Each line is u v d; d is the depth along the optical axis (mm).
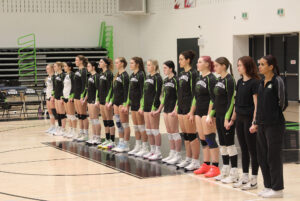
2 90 15562
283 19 14078
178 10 18703
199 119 6480
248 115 5598
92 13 20828
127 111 8242
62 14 20328
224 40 16453
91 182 6387
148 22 20750
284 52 16094
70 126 10586
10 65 18734
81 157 8211
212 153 6457
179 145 7363
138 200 5438
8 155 8562
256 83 5535
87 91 9516
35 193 5875
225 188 5867
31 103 14859
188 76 6715
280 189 5344
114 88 8461
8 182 6508
